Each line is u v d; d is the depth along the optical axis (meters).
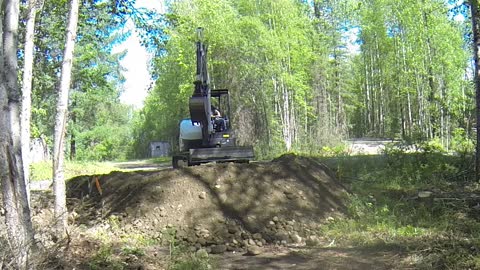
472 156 14.40
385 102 51.22
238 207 9.26
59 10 11.56
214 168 10.06
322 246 8.34
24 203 5.69
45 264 5.88
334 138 28.19
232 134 12.45
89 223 9.33
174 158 14.34
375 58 51.31
